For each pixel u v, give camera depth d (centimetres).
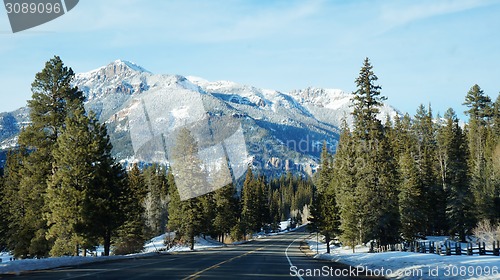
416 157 8100
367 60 5250
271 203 16375
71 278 1545
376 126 5178
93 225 3962
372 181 4962
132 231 5734
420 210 5978
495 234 5147
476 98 8525
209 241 7962
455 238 6222
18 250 4344
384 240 4950
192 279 1518
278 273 1884
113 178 4175
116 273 1772
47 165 4284
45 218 4009
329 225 5741
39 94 4366
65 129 4200
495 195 5891
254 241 9681
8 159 5672
